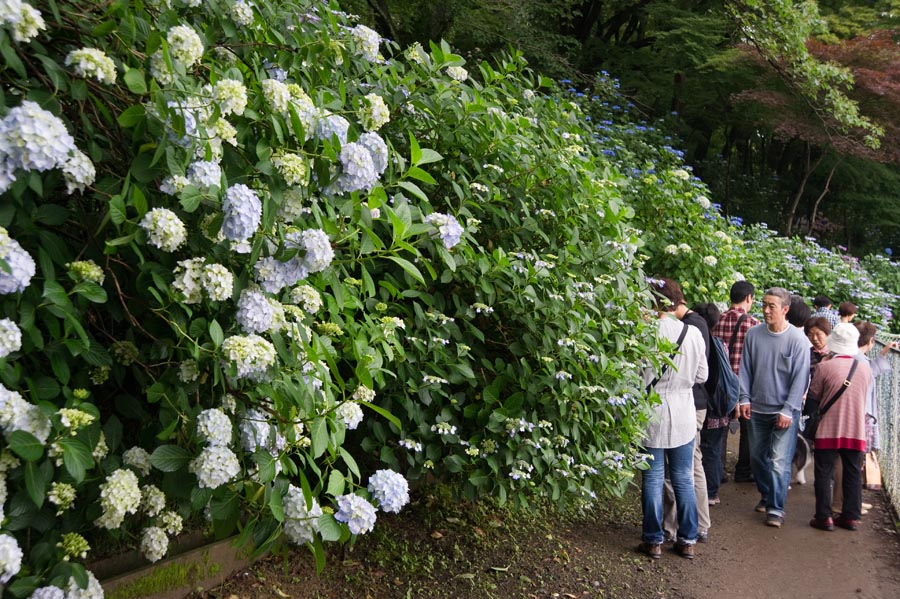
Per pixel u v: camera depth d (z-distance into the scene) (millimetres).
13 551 1807
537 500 5531
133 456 2277
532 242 4625
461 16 12125
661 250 7676
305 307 2582
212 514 2289
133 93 2240
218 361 2193
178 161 2170
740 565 5387
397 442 4195
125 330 2482
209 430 2178
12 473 1941
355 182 2514
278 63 3072
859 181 19328
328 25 3508
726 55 14141
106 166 2297
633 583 4867
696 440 5855
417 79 4301
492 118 4508
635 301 5125
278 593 3951
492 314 4387
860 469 6277
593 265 4809
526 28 13094
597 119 12922
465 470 4328
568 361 4449
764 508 6637
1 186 1785
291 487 2406
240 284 2291
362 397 2744
